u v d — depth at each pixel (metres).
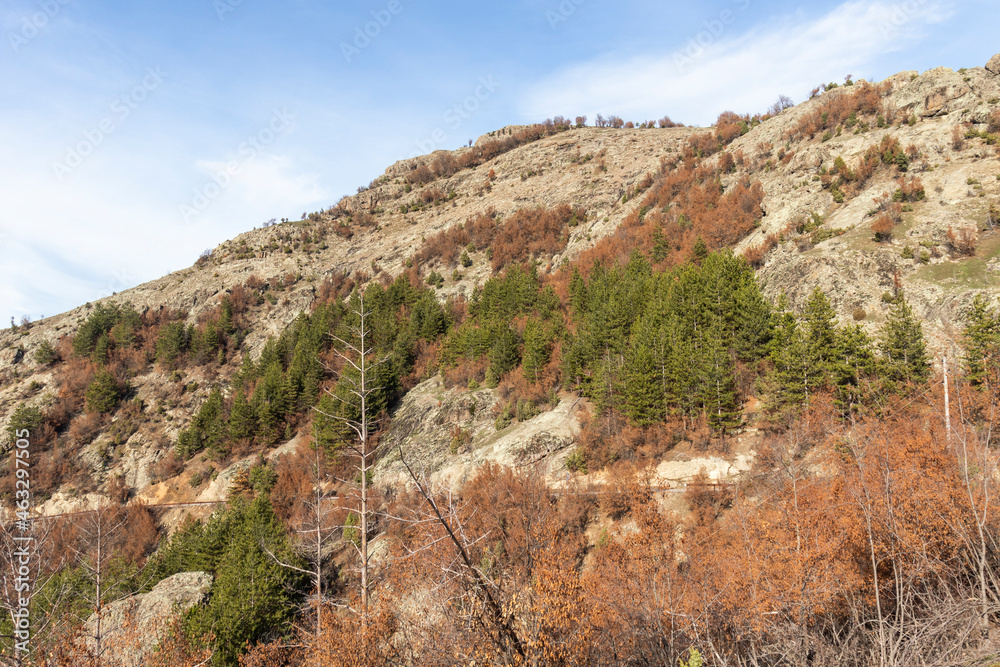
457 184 166.38
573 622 10.75
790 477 20.33
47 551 17.19
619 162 137.12
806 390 38.94
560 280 90.06
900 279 49.59
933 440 13.82
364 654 12.36
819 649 9.84
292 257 136.62
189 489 68.50
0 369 104.44
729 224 78.62
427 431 57.81
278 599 26.77
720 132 120.94
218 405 79.25
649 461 41.56
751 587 12.11
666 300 57.69
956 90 72.88
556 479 43.38
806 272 55.19
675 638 12.61
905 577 10.84
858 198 66.50
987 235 50.19
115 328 106.75
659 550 24.81
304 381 73.19
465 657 9.66
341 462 54.19
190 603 27.77
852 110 86.62
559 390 58.56
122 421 86.06
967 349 33.91
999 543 10.44
